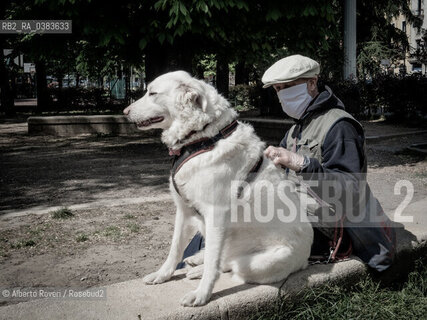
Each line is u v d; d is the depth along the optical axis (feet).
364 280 9.83
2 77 77.25
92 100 91.56
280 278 8.70
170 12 27.35
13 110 78.54
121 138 47.67
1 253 14.67
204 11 27.66
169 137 8.29
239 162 8.18
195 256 9.64
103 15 31.22
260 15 32.12
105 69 69.82
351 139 8.76
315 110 9.21
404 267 10.84
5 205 21.21
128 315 7.31
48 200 22.00
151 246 15.37
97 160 33.99
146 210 19.83
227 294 8.16
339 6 67.15
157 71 39.37
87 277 12.78
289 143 9.80
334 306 8.82
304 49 34.30
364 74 78.95
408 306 9.53
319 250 9.80
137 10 32.27
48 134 51.52
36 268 13.48
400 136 44.24
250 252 8.64
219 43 36.68
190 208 8.70
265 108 62.44
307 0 31.07
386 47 81.87
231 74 134.10
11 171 29.89
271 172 8.54
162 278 8.64
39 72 88.74
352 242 9.89
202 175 7.93
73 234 16.60
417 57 70.95
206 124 8.05
